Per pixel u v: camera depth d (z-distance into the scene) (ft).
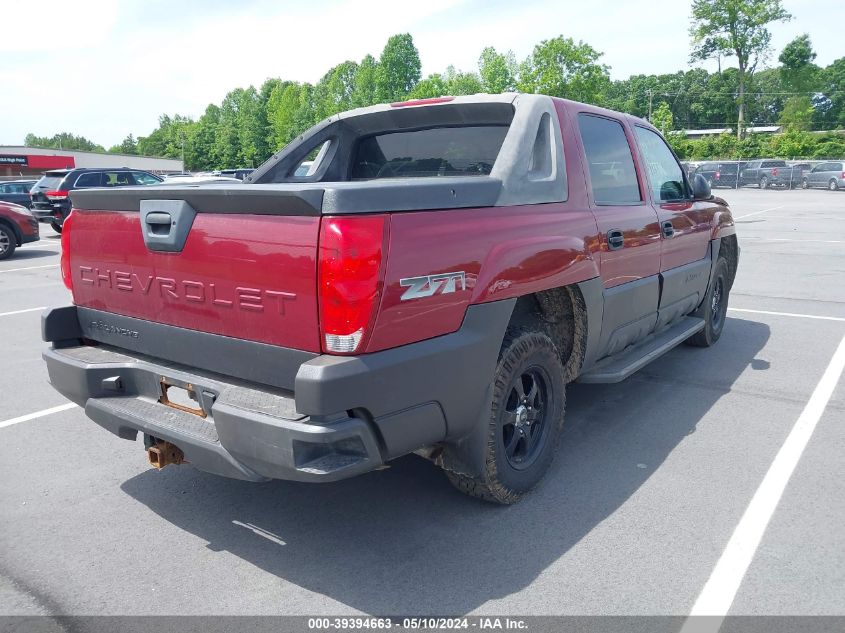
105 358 10.81
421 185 8.91
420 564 9.70
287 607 8.78
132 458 13.71
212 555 10.07
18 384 18.66
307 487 12.26
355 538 10.46
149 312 10.18
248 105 383.45
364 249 7.99
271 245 8.38
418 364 8.70
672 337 16.98
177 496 12.01
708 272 19.21
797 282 33.22
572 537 10.35
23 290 33.88
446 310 9.12
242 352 9.03
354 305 7.96
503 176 10.66
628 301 14.03
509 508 11.28
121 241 10.37
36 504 11.74
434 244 8.89
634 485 12.06
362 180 15.42
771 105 363.76
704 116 406.82
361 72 312.91
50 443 14.48
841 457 13.14
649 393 17.08
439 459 10.48
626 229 13.65
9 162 222.48
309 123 343.26
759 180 135.95
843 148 191.93
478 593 9.00
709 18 260.21
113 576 9.54
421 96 225.97
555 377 11.66
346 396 7.93
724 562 9.61
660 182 16.62
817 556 9.72
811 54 301.22
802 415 15.44
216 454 8.80
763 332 23.40
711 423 15.01
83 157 262.88
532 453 11.60
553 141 12.05
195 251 9.24
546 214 11.30
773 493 11.68
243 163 387.75
